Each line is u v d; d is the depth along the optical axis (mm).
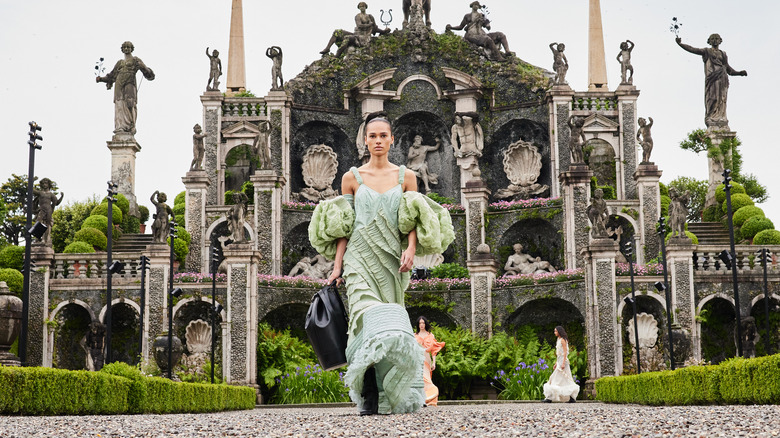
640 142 45312
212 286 34438
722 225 44562
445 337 36219
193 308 36406
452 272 41094
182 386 20172
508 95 47344
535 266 41969
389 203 12695
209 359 34969
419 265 42438
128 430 10812
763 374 15000
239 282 35219
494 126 47375
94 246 41062
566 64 46219
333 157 46281
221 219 43031
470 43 48438
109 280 24750
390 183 12992
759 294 35656
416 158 47250
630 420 11430
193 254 42688
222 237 43281
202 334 36000
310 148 46125
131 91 46156
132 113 46188
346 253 12664
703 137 58938
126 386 17203
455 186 46781
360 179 13000
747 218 43750
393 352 11883
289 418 13594
